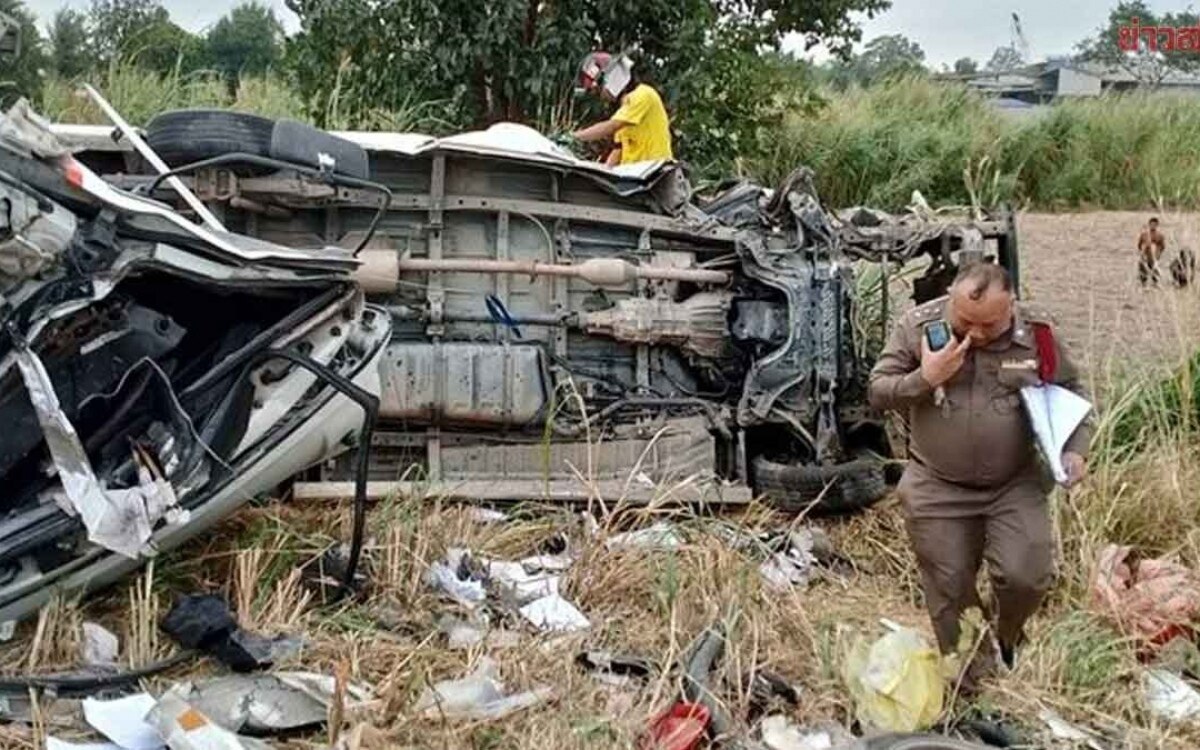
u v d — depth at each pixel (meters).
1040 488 4.37
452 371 6.00
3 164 4.15
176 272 4.46
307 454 4.91
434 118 11.21
